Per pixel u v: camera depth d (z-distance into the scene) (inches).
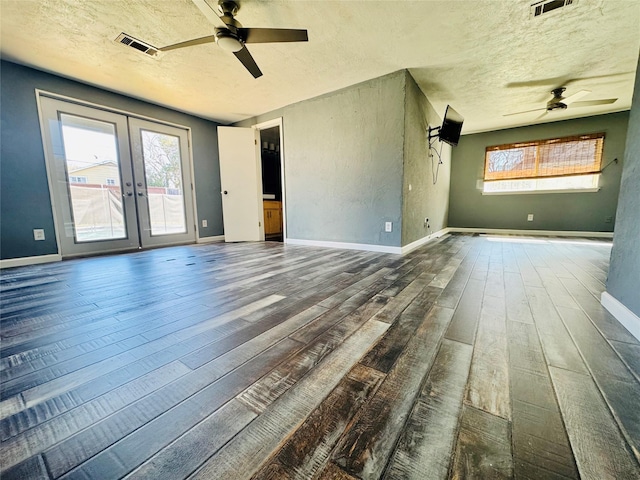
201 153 180.4
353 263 108.0
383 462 23.2
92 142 132.3
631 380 34.7
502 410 29.4
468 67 116.8
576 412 29.1
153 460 23.8
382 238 132.7
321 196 151.4
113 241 141.9
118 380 35.6
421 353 41.5
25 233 112.7
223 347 43.9
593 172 187.0
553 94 145.1
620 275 54.0
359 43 97.7
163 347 44.1
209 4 72.2
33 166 114.2
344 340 45.8
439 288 74.4
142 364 39.3
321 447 24.8
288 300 65.8
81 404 31.1
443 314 56.5
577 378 35.1
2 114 106.3
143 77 122.3
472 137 226.4
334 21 86.0
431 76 125.2
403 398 31.5
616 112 177.6
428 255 124.0
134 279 86.6
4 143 107.1
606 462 23.2
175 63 110.1
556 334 47.6
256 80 126.3
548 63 113.7
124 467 23.2
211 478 22.1
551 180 201.0
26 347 44.4
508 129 211.9
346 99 135.4
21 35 91.5
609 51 104.5
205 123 181.8
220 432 26.8
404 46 100.0
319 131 147.3
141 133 151.1
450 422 27.7
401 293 70.3
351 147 137.3
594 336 46.9
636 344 44.0
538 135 201.6
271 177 252.5
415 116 134.3
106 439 26.2
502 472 22.3
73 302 65.6
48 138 118.2
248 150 182.4
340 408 29.9
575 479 21.6
